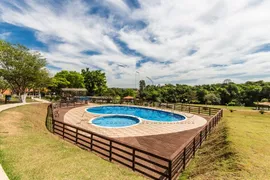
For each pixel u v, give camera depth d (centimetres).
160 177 470
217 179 391
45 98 3194
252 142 661
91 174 385
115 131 948
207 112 1797
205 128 827
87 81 4359
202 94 4022
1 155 443
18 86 2148
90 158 481
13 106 1479
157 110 1950
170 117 1750
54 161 439
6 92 3759
